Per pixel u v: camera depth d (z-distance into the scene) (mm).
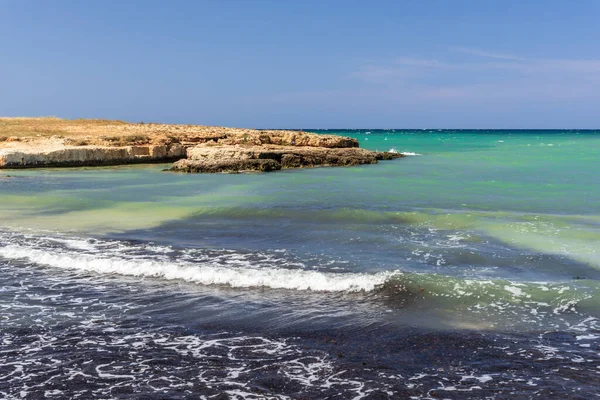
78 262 13688
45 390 7395
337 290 11648
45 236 17234
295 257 14602
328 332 9445
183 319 10062
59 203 23938
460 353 8586
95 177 36031
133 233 17828
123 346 8859
